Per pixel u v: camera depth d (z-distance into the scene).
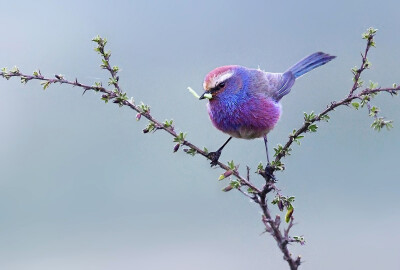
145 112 8.92
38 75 8.78
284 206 8.30
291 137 8.93
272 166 8.81
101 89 8.82
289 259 7.96
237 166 8.50
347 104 8.62
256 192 8.41
